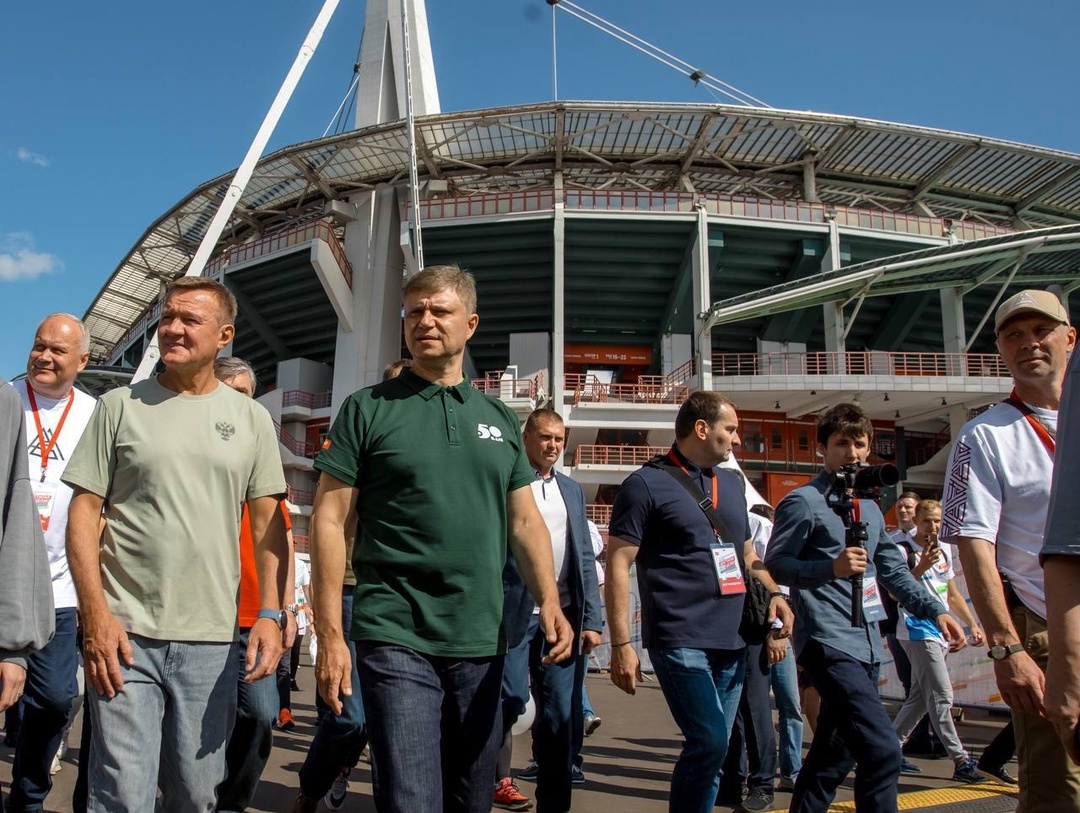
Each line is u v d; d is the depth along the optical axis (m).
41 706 4.25
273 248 34.03
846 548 3.89
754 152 33.12
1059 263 31.41
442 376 3.12
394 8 38.44
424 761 2.61
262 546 3.41
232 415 3.38
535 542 3.08
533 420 5.42
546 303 34.12
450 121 30.33
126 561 3.08
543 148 32.88
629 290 33.53
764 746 5.39
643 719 9.44
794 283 28.00
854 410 4.41
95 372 22.66
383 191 35.47
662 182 35.19
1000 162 33.12
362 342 33.78
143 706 2.96
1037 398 3.39
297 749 7.01
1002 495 3.23
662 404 29.72
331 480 2.91
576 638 5.02
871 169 34.19
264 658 3.24
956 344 31.70
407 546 2.84
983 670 9.32
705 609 3.78
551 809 4.57
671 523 3.88
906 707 6.79
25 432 2.81
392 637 2.75
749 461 32.03
